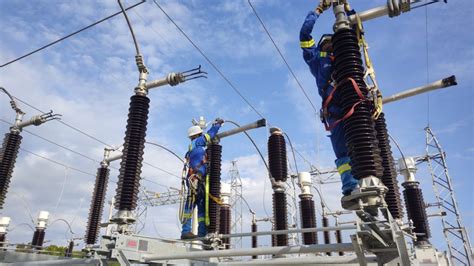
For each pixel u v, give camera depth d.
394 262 4.39
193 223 9.15
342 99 4.80
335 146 5.33
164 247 7.26
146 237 6.90
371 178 4.27
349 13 5.52
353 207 4.54
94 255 6.60
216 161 10.19
